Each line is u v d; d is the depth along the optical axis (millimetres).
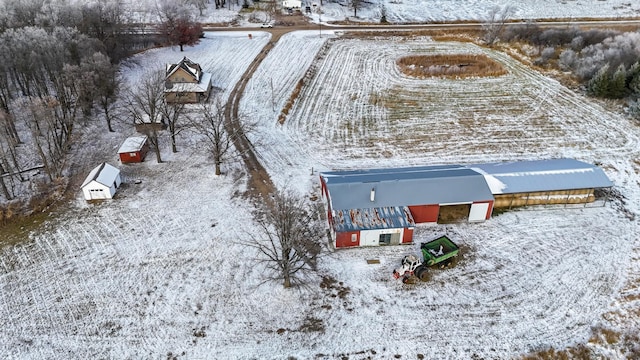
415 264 45375
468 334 40625
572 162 58594
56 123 65125
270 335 40750
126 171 62281
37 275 46906
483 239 50531
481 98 81688
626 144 68125
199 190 58500
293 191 58000
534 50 98375
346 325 41531
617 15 119562
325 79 88438
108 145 67875
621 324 41438
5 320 42406
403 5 128375
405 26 114875
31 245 50625
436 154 65875
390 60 96562
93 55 73000
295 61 94688
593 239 50594
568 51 92625
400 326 41406
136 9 116500
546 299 43781
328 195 51812
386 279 45875
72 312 42969
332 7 124812
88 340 40469
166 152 66438
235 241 50531
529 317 42094
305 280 45656
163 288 45125
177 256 48719
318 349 39531
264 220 53375
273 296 44188
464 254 48625
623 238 50781
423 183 52531
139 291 44875
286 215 43781
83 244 50531
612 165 63312
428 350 39344
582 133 70938
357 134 71125
